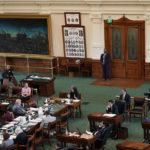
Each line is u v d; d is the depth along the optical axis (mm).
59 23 21250
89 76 21219
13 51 23266
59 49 21766
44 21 21562
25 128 13078
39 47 22281
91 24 20328
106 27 19953
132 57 19828
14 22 22562
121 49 19969
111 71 20531
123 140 13414
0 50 23641
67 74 21609
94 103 17125
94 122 13930
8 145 11898
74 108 15250
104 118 13500
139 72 19844
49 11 21203
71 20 20766
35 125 13352
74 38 21031
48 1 20875
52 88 18625
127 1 18828
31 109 14898
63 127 14609
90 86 19484
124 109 14531
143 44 19359
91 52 20844
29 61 22688
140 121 14914
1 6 22406
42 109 14703
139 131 14055
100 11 19750
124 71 20219
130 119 14953
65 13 20750
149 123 12797
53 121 13367
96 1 19500
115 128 13562
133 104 15281
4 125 13500
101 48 20422
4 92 17828
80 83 20078
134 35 19453
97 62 20609
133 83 19469
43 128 13375
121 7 19219
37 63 22469
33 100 16844
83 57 21141
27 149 11930
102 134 12352
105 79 20375
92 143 12047
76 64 20984
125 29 19547
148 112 15719
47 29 21625
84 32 20625
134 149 10930
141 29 19141
